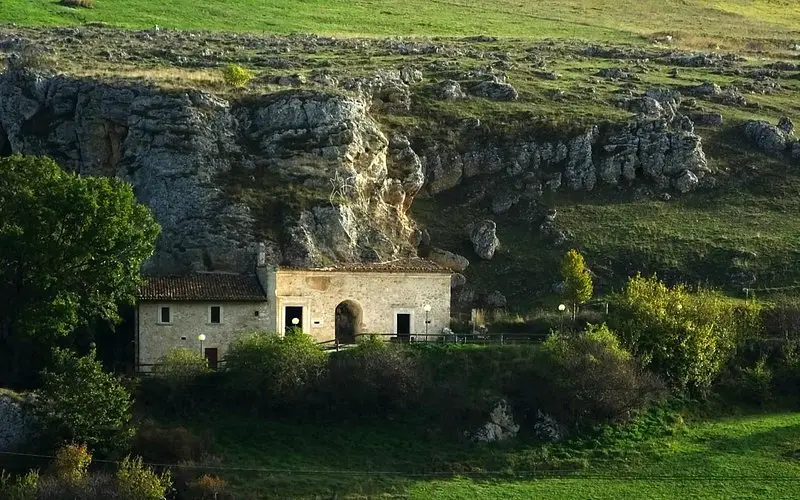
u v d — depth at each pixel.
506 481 94.31
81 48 163.00
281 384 99.06
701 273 125.81
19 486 83.12
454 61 166.38
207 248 115.00
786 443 100.81
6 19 186.50
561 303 118.88
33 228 98.50
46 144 126.94
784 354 112.38
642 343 109.06
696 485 94.19
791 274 125.50
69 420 89.94
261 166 122.38
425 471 94.44
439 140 138.25
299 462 93.81
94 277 99.94
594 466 97.31
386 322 111.88
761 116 159.38
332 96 126.94
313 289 110.25
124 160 122.19
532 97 151.25
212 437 94.56
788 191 140.50
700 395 108.06
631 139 141.50
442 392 101.88
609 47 193.38
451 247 128.25
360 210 122.31
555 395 102.31
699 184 140.25
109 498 83.00
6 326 101.56
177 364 99.12
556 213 133.50
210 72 144.00
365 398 100.19
